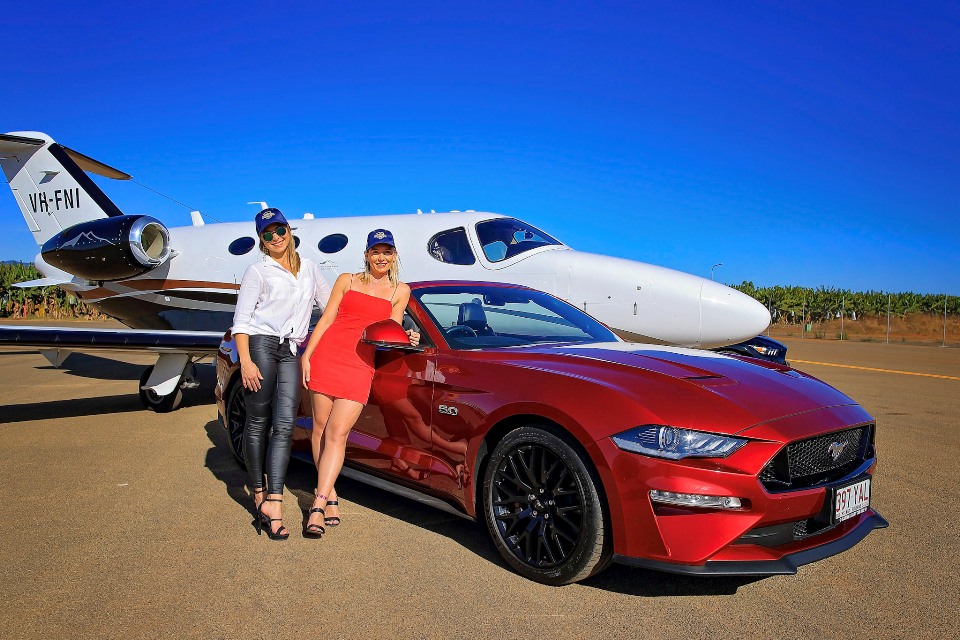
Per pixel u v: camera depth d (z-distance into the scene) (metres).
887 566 3.30
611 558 2.90
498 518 3.24
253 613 2.78
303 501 4.36
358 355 3.59
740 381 3.15
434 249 8.33
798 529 2.87
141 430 6.77
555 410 2.97
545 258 7.82
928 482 4.83
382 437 3.87
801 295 50.22
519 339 4.07
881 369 14.41
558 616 2.76
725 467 2.67
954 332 42.97
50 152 11.90
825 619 2.74
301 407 4.50
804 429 2.82
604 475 2.81
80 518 3.99
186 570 3.22
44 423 7.17
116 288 10.98
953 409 8.27
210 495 4.48
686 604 2.88
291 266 3.79
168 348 7.51
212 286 10.12
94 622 2.69
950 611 2.81
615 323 7.38
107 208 11.55
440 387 3.53
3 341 6.48
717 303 7.03
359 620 2.72
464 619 2.73
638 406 2.83
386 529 3.82
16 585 3.04
